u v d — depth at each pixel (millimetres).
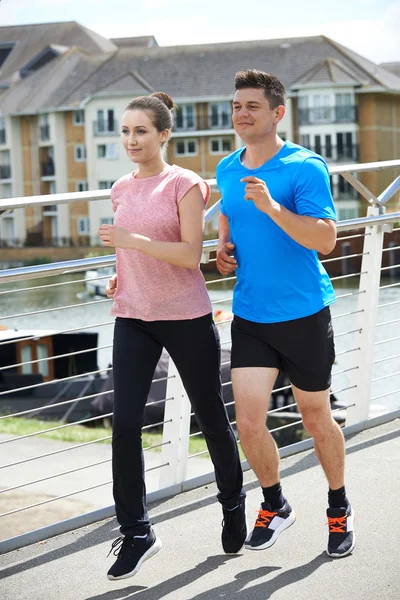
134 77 89250
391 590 3559
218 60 90000
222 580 3709
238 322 3846
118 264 3785
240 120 3691
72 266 4121
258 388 3791
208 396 3809
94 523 4398
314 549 3965
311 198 3627
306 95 86938
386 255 58344
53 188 91062
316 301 3771
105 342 34656
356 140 86188
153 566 3875
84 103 89625
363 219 5258
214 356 3801
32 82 93438
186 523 4340
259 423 3820
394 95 87375
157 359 3805
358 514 4293
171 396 4762
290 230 3564
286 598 3523
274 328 3758
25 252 88375
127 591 3658
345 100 86062
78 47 93875
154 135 3709
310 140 86688
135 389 3686
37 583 3771
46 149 91625
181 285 3713
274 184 3686
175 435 4754
